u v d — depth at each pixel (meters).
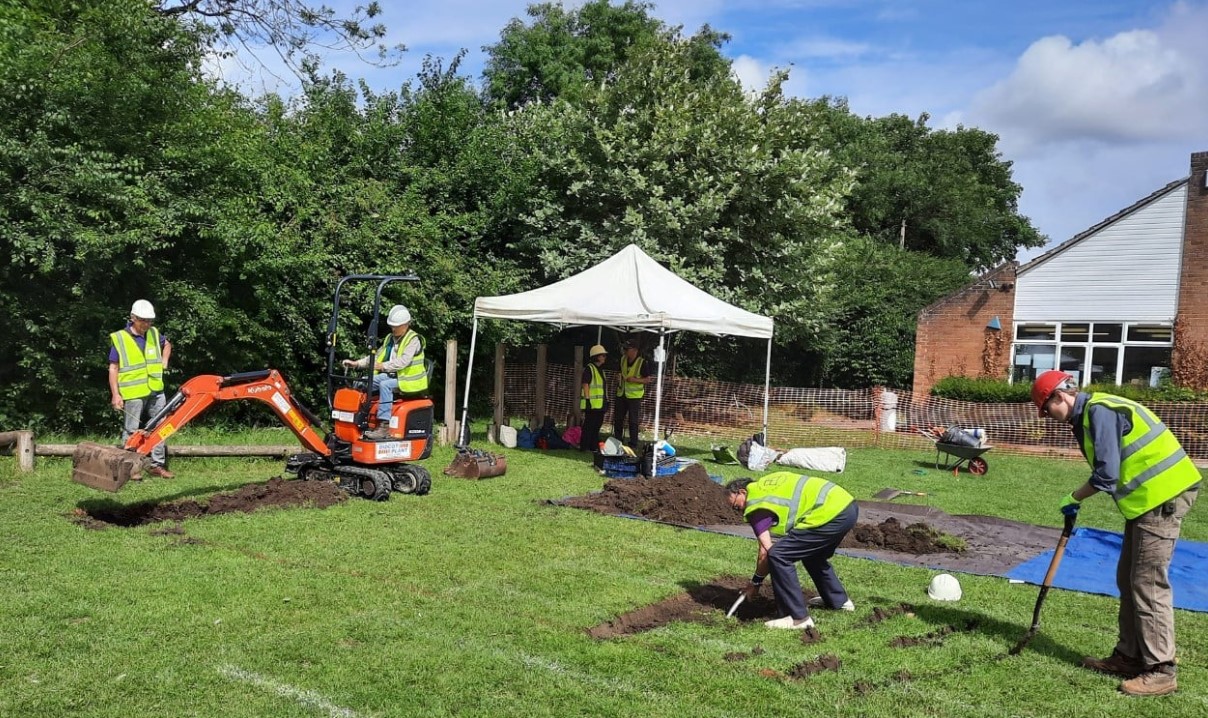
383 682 4.20
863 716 4.06
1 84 9.82
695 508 8.51
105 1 11.48
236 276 12.59
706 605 5.82
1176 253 20.98
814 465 12.89
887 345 24.59
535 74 31.88
